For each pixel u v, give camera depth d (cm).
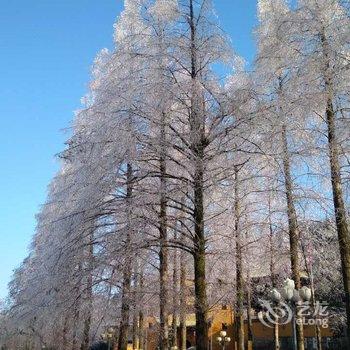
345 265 1133
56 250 1323
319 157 1318
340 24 1236
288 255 1652
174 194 1241
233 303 1648
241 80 1411
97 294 1373
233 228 1445
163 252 1402
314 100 1235
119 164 1249
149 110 1265
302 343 1591
